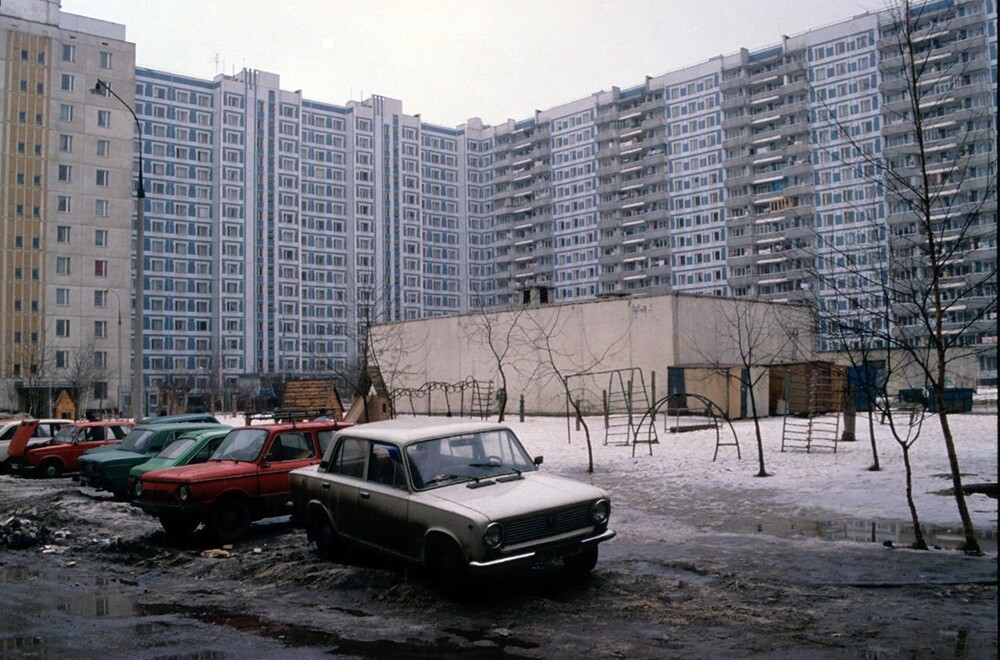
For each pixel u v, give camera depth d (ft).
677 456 63.98
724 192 332.80
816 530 35.22
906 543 31.89
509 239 428.97
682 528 36.94
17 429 79.41
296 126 369.09
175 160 336.70
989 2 217.15
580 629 22.20
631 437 80.43
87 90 230.27
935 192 40.52
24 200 220.02
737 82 328.08
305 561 31.73
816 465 55.21
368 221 391.86
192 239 339.16
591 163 390.21
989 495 42.57
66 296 223.71
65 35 228.43
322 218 379.35
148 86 332.19
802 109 304.30
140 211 81.82
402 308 400.06
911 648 19.58
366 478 29.76
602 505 27.09
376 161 397.80
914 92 33.58
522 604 24.72
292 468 39.52
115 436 74.90
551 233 407.44
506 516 24.76
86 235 227.40
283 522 42.98
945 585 25.13
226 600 27.09
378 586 27.68
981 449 60.80
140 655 21.15
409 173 411.54
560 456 68.39
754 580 26.63
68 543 39.14
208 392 247.09
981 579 25.71
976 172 152.87
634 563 29.99
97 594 28.55
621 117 377.71
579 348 127.95
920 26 37.55
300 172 368.89
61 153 225.56
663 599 24.93
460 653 20.59
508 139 431.43
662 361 118.21
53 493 57.77
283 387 134.21
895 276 53.52
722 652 19.81
